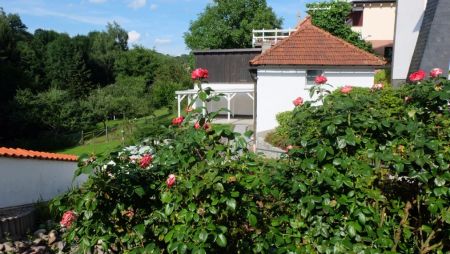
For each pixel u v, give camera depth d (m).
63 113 35.06
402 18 15.81
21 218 6.91
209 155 2.95
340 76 17.92
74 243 3.43
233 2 48.62
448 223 3.04
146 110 42.75
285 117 14.39
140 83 55.59
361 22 30.38
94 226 3.05
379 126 3.12
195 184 2.80
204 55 29.64
